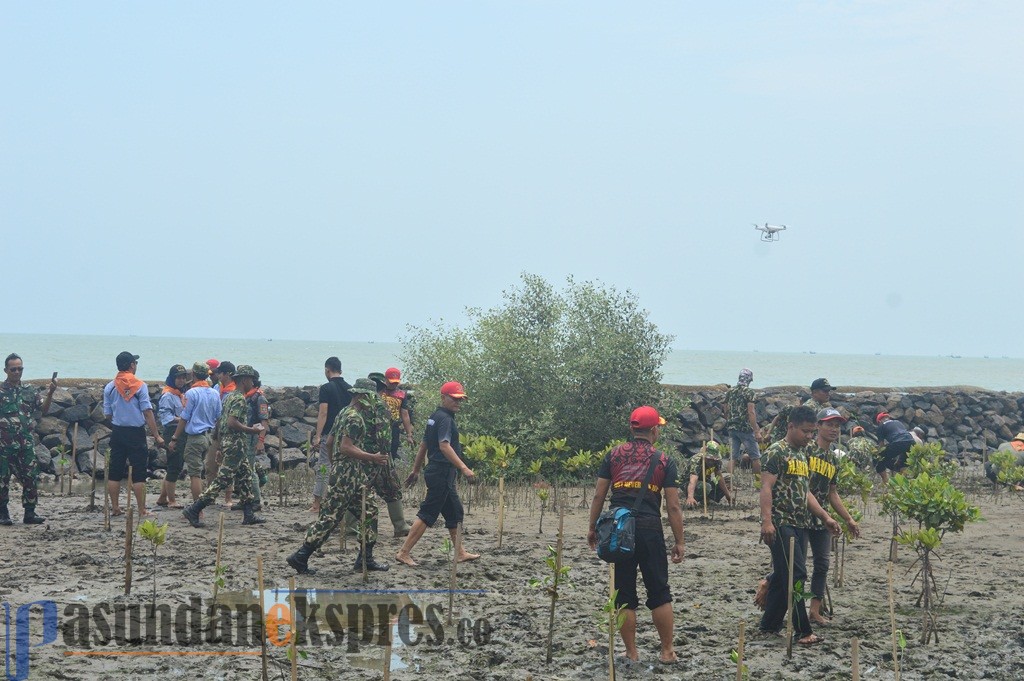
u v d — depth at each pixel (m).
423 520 17.61
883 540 21.53
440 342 36.53
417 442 32.88
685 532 22.23
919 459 26.20
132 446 22.19
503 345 34.31
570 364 34.34
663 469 12.24
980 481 34.34
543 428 32.97
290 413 36.53
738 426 29.08
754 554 19.47
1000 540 21.58
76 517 22.39
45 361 138.62
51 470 32.72
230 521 22.11
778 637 13.33
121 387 22.08
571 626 13.75
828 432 14.10
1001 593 16.22
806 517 13.35
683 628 13.79
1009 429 45.88
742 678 11.42
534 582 12.34
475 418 33.97
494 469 24.84
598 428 34.38
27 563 17.06
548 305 36.31
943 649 12.89
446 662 12.06
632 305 36.28
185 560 17.47
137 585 15.50
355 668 11.74
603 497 12.55
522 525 22.83
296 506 25.31
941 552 20.02
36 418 33.31
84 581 15.70
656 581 12.12
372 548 17.06
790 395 42.94
